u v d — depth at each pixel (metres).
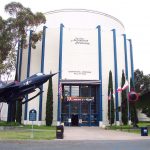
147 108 44.75
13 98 17.44
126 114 48.91
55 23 54.53
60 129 21.27
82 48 51.59
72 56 51.12
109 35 53.94
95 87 51.59
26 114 48.91
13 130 31.88
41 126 43.53
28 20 45.28
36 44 53.34
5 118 54.97
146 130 26.02
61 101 50.03
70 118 49.84
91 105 50.91
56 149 14.50
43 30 52.94
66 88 50.66
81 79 50.03
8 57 44.66
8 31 45.34
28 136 22.23
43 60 51.66
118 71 53.59
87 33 52.25
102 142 18.92
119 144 17.31
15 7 46.03
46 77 17.62
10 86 16.62
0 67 41.16
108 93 50.31
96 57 51.59
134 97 32.09
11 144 16.95
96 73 51.03
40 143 17.97
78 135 26.41
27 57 53.75
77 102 50.66
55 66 51.84
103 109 50.38
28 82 17.09
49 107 47.59
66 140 19.88
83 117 50.25
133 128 39.47
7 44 44.50
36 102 49.44
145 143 17.98
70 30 52.06
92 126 49.12
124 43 55.84
